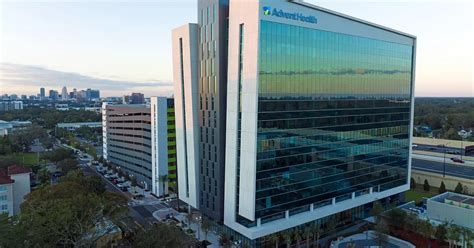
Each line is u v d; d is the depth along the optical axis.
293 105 58.88
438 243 60.94
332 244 61.34
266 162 55.75
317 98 63.09
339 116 68.12
